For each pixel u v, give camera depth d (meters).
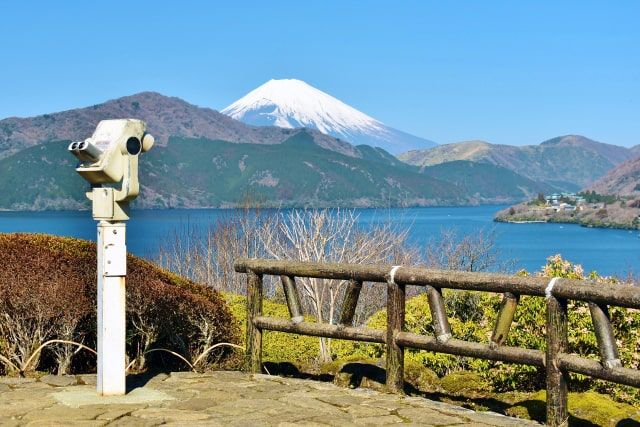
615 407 6.60
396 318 6.75
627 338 7.95
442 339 6.41
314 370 8.80
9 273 7.48
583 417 6.38
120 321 6.43
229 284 20.47
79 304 7.59
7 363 7.48
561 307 5.78
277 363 8.84
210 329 8.92
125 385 6.70
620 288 5.36
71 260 7.90
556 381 5.77
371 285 17.55
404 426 5.66
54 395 6.39
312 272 7.23
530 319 8.09
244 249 20.69
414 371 8.03
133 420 5.66
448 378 7.98
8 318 7.51
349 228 15.96
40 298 7.41
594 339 7.74
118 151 6.26
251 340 7.70
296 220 15.16
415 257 21.12
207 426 5.52
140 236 60.38
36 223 125.00
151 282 8.40
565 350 5.80
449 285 6.34
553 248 88.56
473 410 6.76
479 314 11.73
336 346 11.14
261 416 5.85
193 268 21.42
